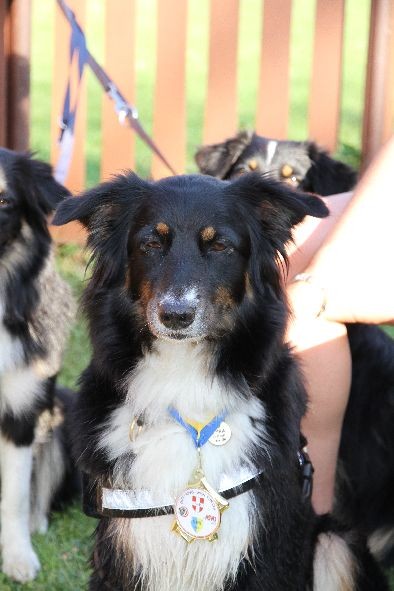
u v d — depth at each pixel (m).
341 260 3.85
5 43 8.11
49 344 4.78
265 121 8.22
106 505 3.58
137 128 5.72
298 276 3.93
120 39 8.09
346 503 4.86
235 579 3.60
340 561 4.09
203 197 3.54
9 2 8.03
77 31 5.75
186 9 7.98
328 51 8.02
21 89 8.22
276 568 3.63
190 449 3.55
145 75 14.22
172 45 8.09
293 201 3.51
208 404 3.58
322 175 6.80
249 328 3.57
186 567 3.60
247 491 3.55
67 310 4.99
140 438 3.58
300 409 3.71
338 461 4.80
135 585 3.66
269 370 3.59
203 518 3.48
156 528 3.57
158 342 3.55
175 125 8.26
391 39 7.89
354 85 14.12
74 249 7.94
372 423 4.79
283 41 8.00
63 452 5.10
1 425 4.66
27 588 4.50
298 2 17.59
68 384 6.00
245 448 3.55
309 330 3.87
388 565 4.85
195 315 3.41
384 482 4.85
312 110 8.17
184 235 3.50
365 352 4.75
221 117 8.20
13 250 4.64
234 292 3.55
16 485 4.63
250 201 3.63
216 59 8.08
